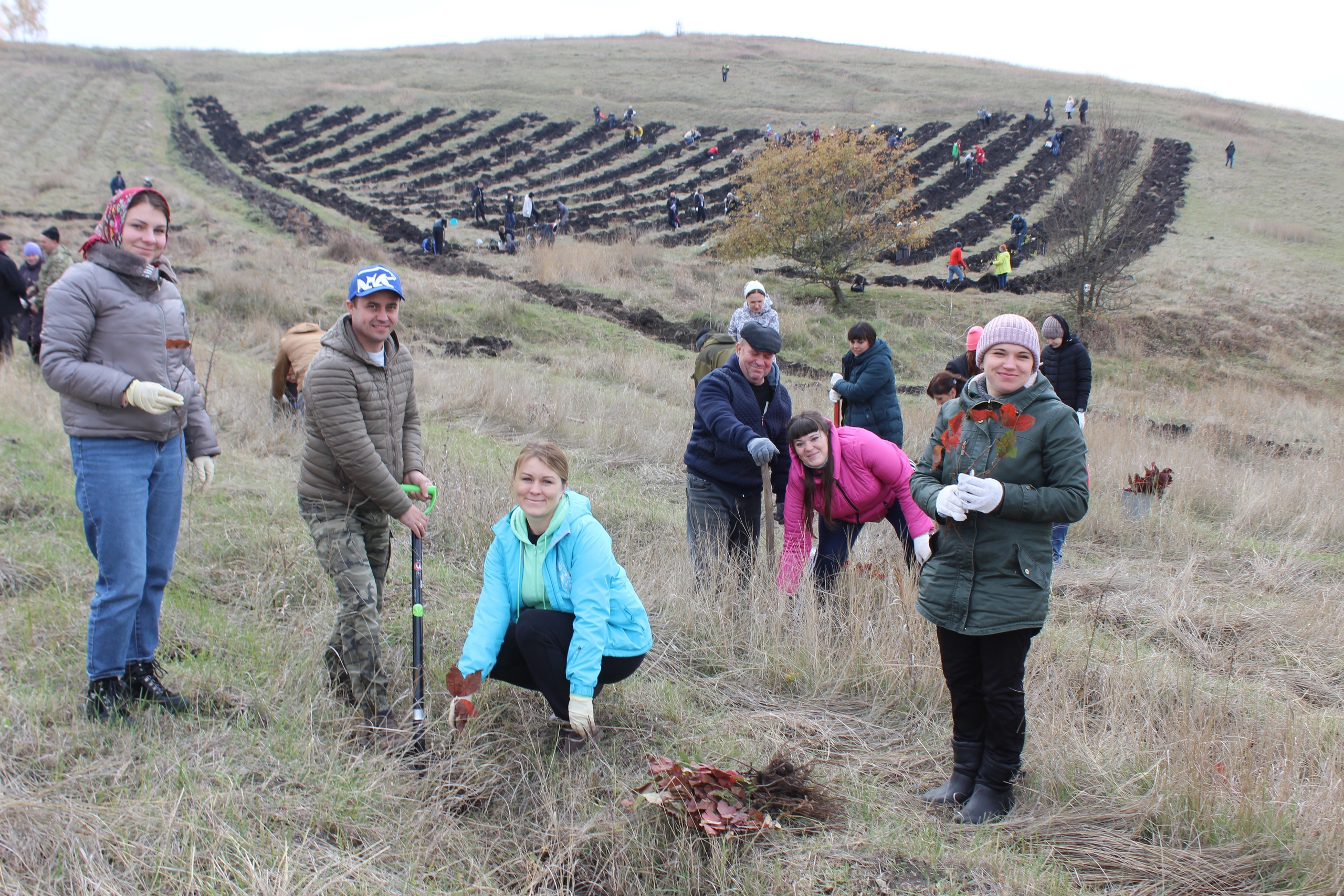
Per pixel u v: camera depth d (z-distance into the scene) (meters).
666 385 13.80
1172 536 7.29
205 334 13.91
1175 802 3.04
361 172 37.62
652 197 34.94
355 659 3.29
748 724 3.70
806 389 13.92
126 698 3.20
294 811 2.75
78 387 2.93
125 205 3.07
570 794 3.07
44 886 2.29
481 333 16.73
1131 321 23.39
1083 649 4.53
